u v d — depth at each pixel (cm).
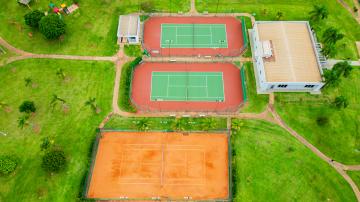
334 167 8250
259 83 9431
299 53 9519
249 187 7925
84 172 8069
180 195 7875
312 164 8256
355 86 9438
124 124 8744
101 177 8075
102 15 10612
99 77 9475
